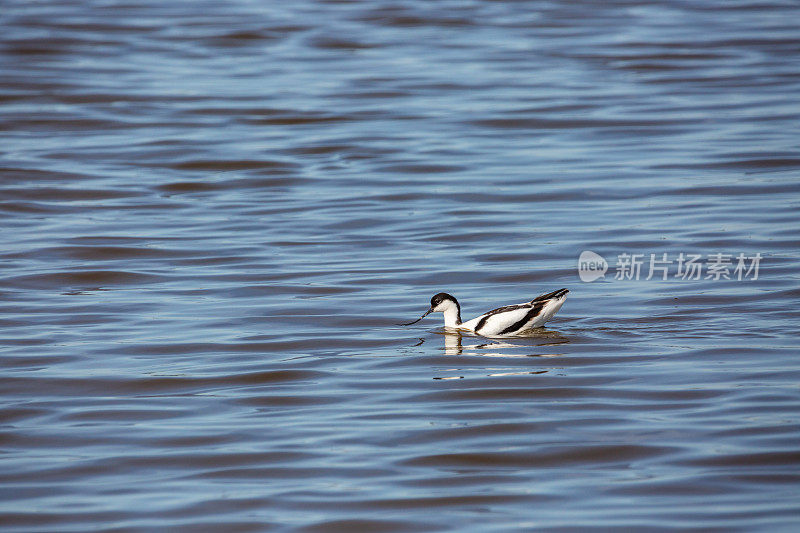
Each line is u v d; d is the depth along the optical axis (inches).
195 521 404.8
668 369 558.9
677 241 822.5
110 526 402.3
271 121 1278.3
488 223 892.0
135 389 550.3
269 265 789.2
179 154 1146.0
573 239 839.1
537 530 391.9
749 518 395.2
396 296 713.6
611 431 478.6
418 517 405.4
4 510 415.5
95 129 1248.8
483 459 454.0
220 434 486.3
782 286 705.0
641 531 387.9
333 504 416.8
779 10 1883.6
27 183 1033.5
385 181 1038.4
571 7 1945.1
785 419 483.5
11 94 1389.0
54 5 1941.4
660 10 1907.0
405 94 1397.6
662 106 1307.8
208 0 2014.0
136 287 741.9
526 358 587.5
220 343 621.3
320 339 628.4
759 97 1333.7
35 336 635.5
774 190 958.4
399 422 496.4
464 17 1871.3
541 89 1405.0
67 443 479.5
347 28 1787.6
